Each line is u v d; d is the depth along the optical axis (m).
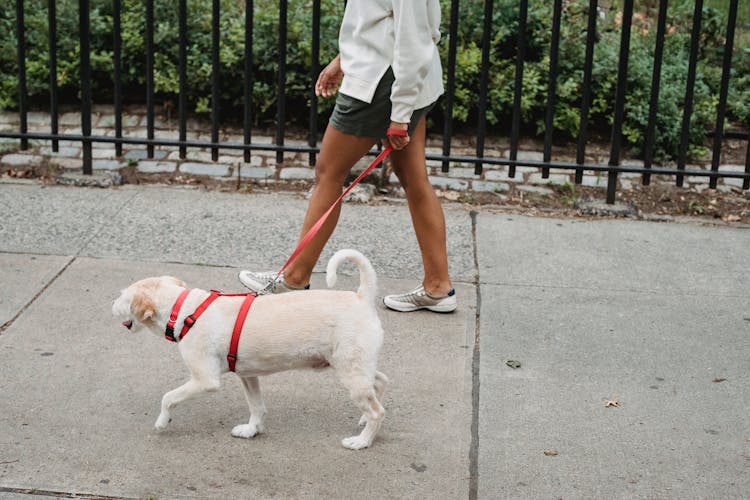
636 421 3.65
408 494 3.18
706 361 4.14
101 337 4.16
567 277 4.98
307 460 3.36
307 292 3.39
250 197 5.95
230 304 3.32
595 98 7.06
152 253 5.07
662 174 5.99
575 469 3.34
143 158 6.57
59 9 7.20
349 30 4.08
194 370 3.31
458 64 6.89
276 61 7.02
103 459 3.31
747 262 5.24
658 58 5.68
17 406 3.61
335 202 3.95
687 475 3.31
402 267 5.04
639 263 5.18
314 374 3.96
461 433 3.55
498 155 6.84
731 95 7.40
